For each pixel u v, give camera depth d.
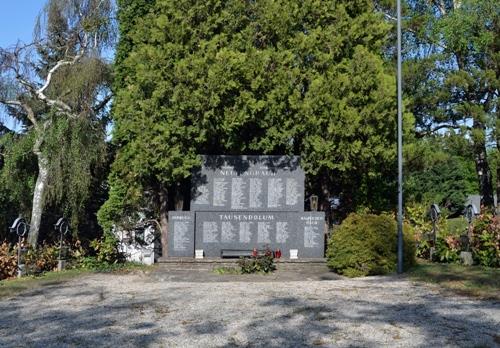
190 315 9.52
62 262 18.02
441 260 17.62
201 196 18.16
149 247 19.94
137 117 17.28
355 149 17.16
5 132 22.38
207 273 16.48
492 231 15.73
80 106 20.06
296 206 18.17
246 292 11.98
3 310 10.60
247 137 18.56
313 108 17.23
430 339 7.75
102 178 21.84
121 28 19.91
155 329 8.58
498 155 26.66
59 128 19.47
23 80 20.48
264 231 18.11
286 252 18.05
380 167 18.73
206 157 18.22
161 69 17.16
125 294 12.07
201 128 17.25
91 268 17.77
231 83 16.77
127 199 18.89
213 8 17.84
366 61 17.61
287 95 17.52
